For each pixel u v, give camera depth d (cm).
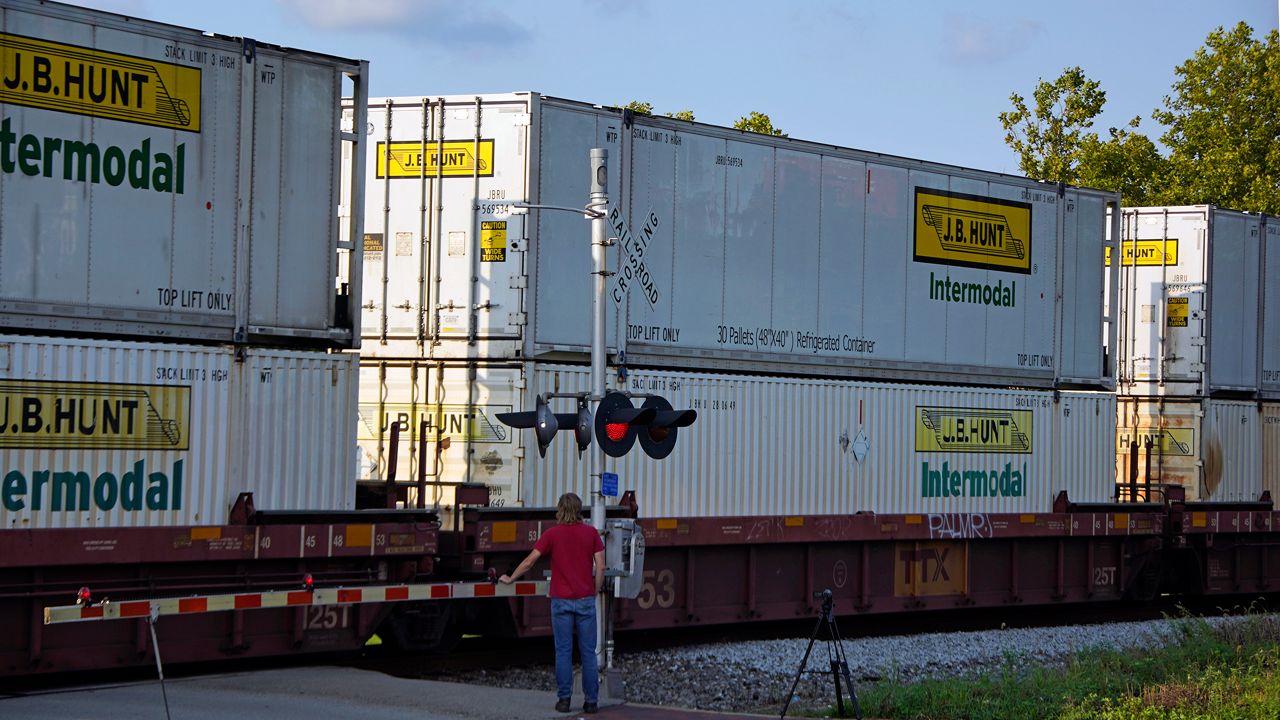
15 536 1828
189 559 1967
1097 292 3338
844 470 2788
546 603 2345
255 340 2147
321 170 2172
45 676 2017
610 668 1844
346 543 2109
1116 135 6500
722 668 2258
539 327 2380
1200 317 3497
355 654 2308
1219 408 3512
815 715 1831
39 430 1870
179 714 1639
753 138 2691
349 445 2166
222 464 2034
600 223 1870
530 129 2372
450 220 2417
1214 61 7025
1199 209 3519
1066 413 3216
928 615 3216
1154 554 3375
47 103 1905
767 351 2697
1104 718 1734
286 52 2134
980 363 3083
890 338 2912
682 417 1783
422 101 2433
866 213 2878
